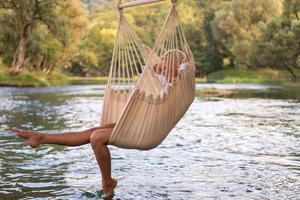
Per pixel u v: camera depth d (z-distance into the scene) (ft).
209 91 125.39
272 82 200.85
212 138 37.27
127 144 19.69
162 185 21.44
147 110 19.27
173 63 20.12
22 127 44.45
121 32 21.77
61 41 186.60
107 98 21.66
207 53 277.23
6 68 181.68
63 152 30.60
